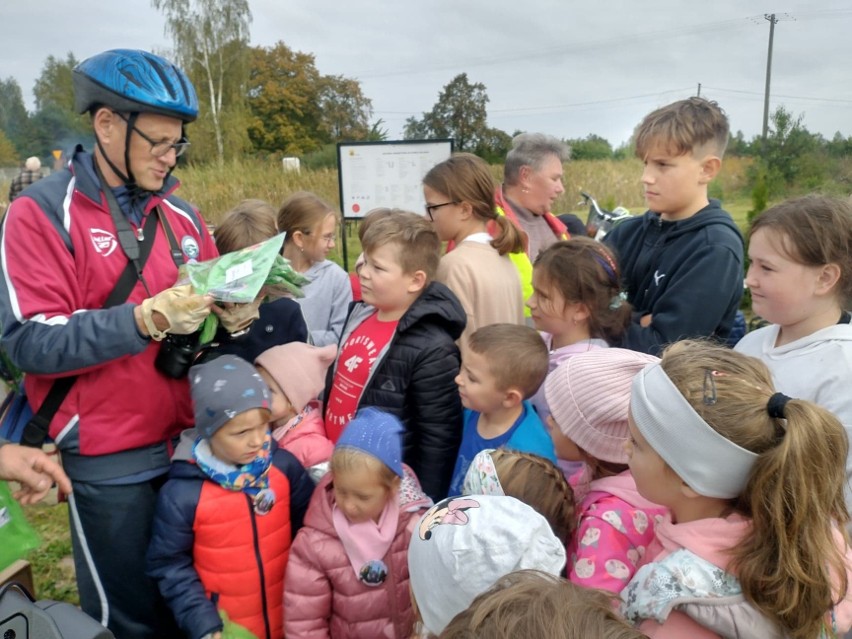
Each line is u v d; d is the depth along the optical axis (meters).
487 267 2.62
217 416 1.79
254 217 3.12
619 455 1.69
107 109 1.75
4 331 1.69
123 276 1.83
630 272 2.54
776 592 1.17
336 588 1.84
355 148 6.27
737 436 1.21
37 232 1.70
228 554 1.88
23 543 1.77
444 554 1.26
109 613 1.97
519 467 1.63
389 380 2.26
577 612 0.76
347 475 1.75
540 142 3.84
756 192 9.28
